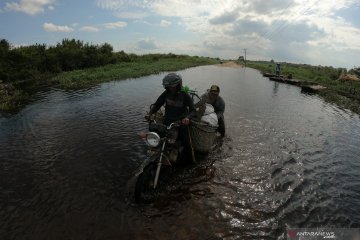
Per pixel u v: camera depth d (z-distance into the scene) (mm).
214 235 3686
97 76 20859
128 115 9586
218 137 7445
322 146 7078
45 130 7855
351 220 4105
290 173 5512
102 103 11688
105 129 7941
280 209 4312
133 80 20703
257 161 6000
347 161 6203
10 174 5281
